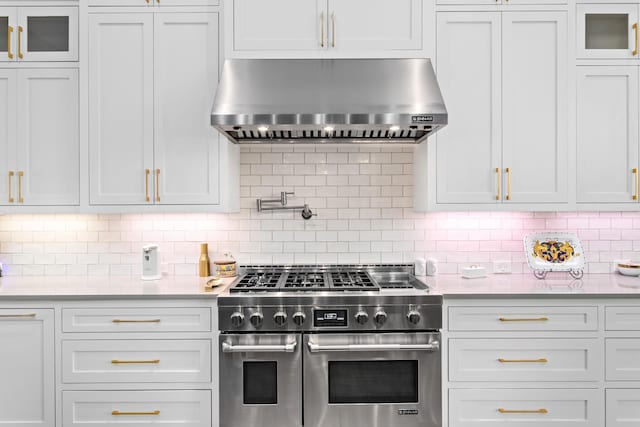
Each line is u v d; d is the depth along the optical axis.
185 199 2.53
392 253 2.89
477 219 2.88
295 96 2.29
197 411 2.25
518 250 2.88
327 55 2.47
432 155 2.52
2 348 2.25
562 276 2.74
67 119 2.54
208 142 2.52
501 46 2.50
